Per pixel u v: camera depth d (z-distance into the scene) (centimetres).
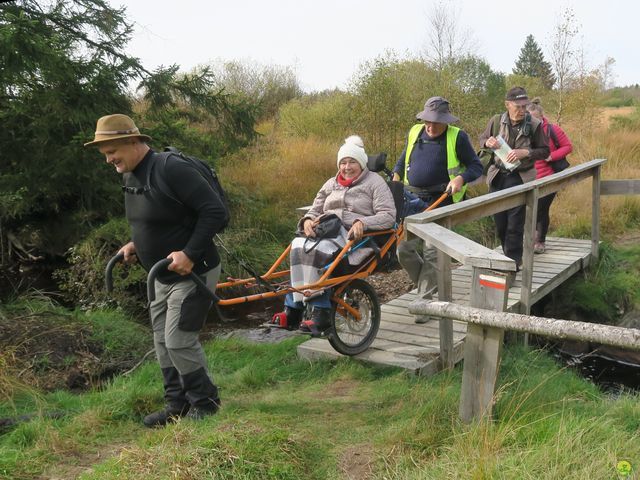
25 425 392
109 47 855
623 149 1259
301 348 523
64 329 634
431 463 302
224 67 2150
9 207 839
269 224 1025
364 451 334
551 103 1617
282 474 306
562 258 760
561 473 268
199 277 365
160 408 423
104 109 801
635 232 918
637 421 341
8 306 676
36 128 795
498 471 272
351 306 496
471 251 331
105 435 388
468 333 331
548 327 282
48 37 754
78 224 891
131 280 774
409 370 467
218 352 579
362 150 480
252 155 1252
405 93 1312
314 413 398
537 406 346
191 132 938
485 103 1739
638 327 695
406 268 560
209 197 351
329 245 449
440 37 1833
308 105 1797
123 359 620
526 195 576
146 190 352
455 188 530
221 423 355
